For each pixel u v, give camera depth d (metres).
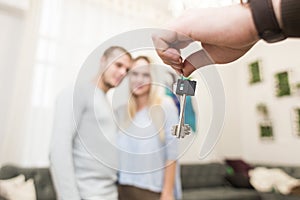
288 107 2.96
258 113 3.32
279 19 0.29
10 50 2.20
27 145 2.10
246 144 3.48
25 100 2.10
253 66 3.44
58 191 0.78
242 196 2.50
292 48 2.98
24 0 2.28
